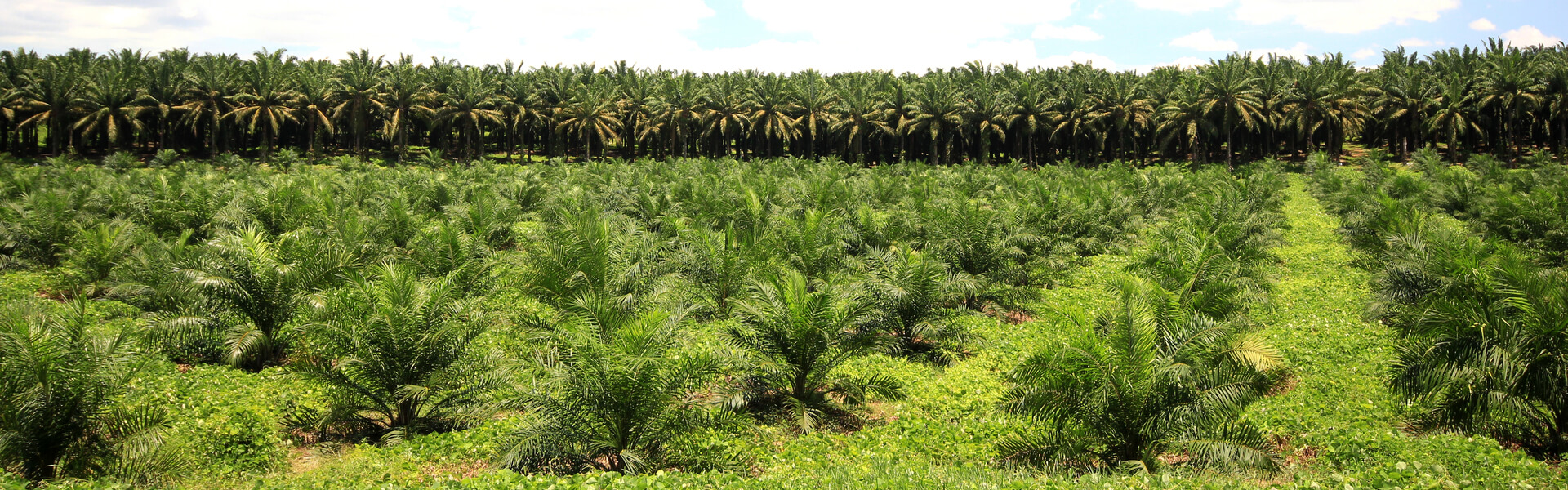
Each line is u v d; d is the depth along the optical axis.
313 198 28.78
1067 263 20.62
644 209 29.61
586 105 66.19
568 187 38.28
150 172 49.34
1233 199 29.50
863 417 11.70
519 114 66.44
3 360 8.16
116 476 8.41
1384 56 73.06
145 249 17.50
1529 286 9.04
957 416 11.55
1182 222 26.94
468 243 18.62
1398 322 13.84
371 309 10.98
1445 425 9.55
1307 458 9.42
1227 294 13.61
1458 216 30.95
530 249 18.84
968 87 71.56
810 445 10.19
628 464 8.73
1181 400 8.66
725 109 69.38
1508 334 8.90
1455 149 57.81
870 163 77.25
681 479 8.38
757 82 69.44
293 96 62.03
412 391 10.20
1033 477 8.62
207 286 12.68
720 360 10.45
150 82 60.41
